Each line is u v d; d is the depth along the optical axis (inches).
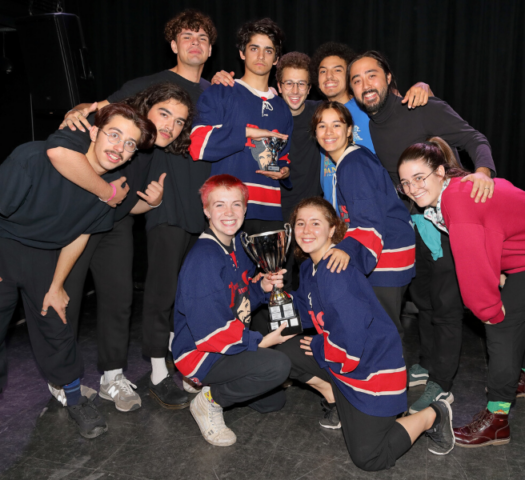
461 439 83.5
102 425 88.2
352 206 81.8
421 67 144.3
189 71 105.3
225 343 78.6
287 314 86.5
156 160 96.1
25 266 80.5
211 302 77.5
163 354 99.4
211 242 81.3
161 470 78.4
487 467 78.4
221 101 96.8
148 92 88.8
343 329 73.3
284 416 93.5
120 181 82.7
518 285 80.4
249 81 100.4
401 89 146.3
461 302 93.7
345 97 108.9
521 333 81.1
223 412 94.7
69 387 88.3
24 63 145.9
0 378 85.5
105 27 166.9
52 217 77.9
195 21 101.7
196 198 99.3
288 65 105.3
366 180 81.6
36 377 110.7
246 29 98.2
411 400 99.8
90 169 75.7
